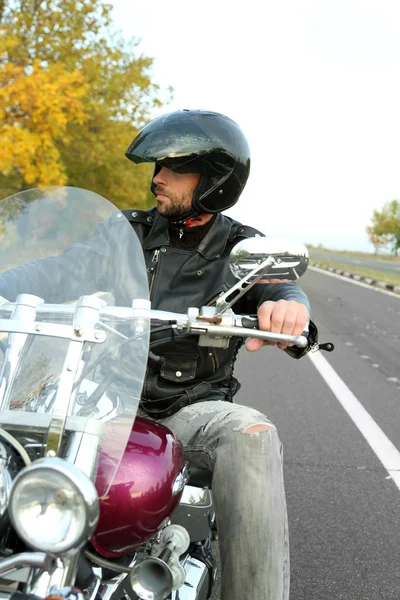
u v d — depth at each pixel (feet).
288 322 6.45
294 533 11.74
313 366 25.11
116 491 5.70
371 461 15.17
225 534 6.88
